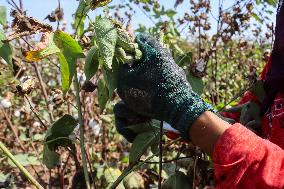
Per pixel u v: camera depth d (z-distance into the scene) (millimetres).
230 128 736
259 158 718
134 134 973
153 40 780
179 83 759
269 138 913
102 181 1551
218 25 2191
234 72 2686
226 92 2254
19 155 1919
